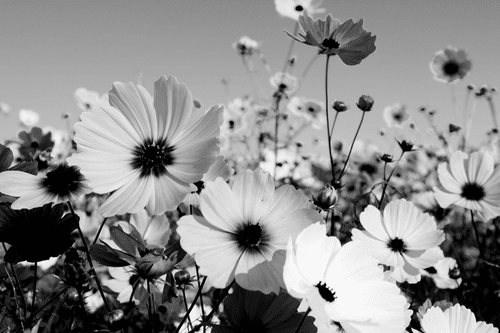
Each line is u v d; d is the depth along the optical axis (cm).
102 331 44
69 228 46
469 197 79
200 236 41
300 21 64
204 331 47
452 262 87
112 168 43
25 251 45
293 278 40
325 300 40
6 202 46
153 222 53
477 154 80
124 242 42
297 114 160
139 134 44
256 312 42
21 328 48
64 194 46
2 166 48
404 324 42
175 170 42
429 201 134
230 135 161
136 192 42
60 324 55
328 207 51
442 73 143
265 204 43
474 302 89
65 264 46
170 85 44
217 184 42
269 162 149
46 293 62
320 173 147
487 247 112
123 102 44
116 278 55
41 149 76
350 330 40
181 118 44
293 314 42
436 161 190
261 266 41
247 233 41
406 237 59
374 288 42
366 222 59
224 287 40
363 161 155
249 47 161
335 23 63
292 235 42
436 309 49
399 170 173
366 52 62
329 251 42
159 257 41
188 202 52
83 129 43
